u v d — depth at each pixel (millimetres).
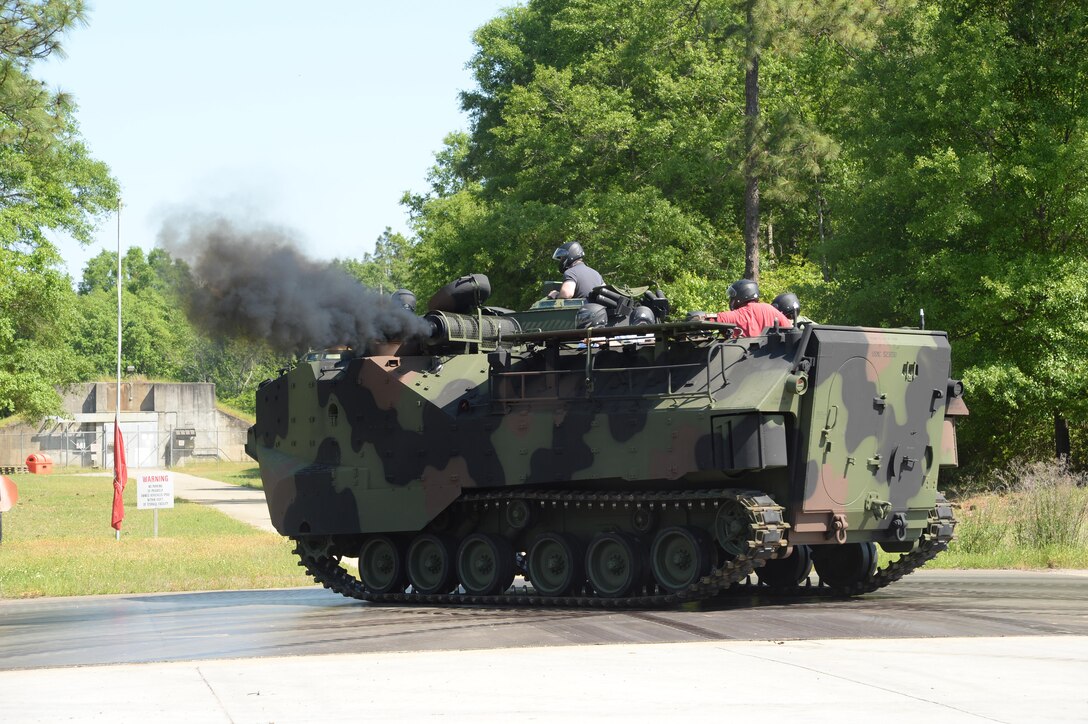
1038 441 40938
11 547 28062
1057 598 15594
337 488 17531
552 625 13172
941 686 9531
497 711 8766
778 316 16062
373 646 11938
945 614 13758
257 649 11969
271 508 18469
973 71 35156
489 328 17250
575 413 15195
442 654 11258
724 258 50312
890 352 14867
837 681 9734
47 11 33062
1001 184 35906
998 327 36156
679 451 14203
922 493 15641
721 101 51312
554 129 50125
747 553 13867
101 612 16422
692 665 10453
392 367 17109
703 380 14375
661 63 51312
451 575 16750
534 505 16047
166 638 13109
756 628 12688
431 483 16531
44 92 34594
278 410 18703
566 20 57625
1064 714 8555
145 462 95375
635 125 48781
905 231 37438
